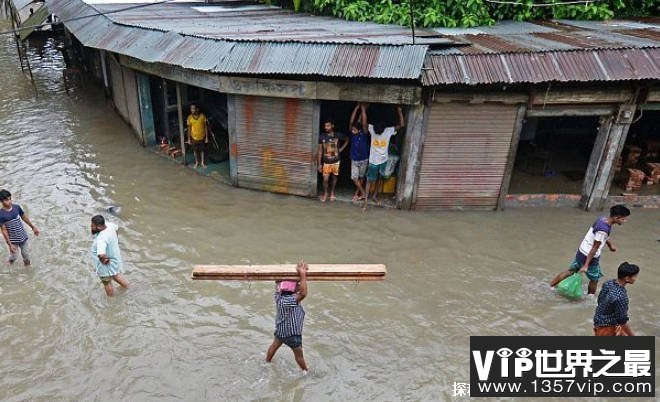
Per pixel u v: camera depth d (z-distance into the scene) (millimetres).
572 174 12352
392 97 9289
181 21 12461
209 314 7637
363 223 10055
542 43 9695
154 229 9742
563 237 9781
